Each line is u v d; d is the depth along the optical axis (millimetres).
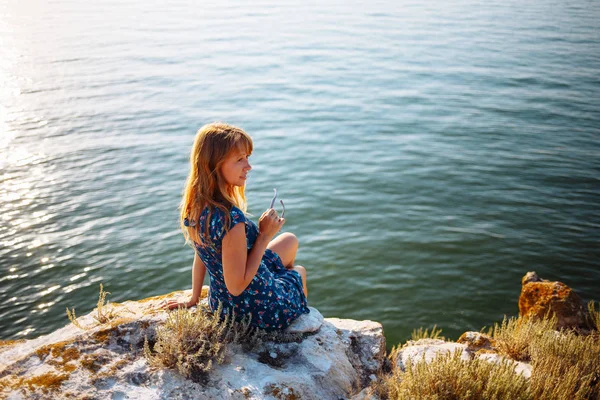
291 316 3451
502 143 15695
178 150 14961
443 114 18438
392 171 13719
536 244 10438
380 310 8734
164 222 11117
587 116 18172
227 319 3232
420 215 11516
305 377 3090
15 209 11500
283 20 39375
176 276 9500
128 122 17328
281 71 24516
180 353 2951
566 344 3785
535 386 3252
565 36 32750
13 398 2584
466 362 3230
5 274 9438
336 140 15969
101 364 2916
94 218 11242
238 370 3025
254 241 3148
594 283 9367
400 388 3135
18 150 14688
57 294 9023
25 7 45469
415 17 40938
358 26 36750
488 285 9312
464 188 12781
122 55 27516
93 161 14109
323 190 12656
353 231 10898
